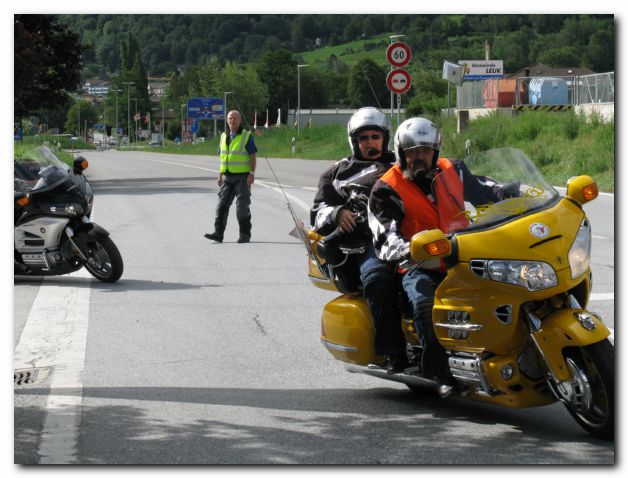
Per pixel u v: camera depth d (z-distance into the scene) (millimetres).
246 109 97625
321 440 5750
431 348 5867
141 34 184875
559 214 5637
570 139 29703
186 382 7238
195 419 6250
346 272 6707
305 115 90062
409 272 6078
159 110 193000
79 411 6473
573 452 5391
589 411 5625
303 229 6984
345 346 6688
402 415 6277
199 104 97562
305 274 12391
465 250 5582
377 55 142875
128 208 23156
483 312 5586
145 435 5910
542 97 46438
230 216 20250
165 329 9164
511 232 5520
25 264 11891
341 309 6727
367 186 6621
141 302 10555
